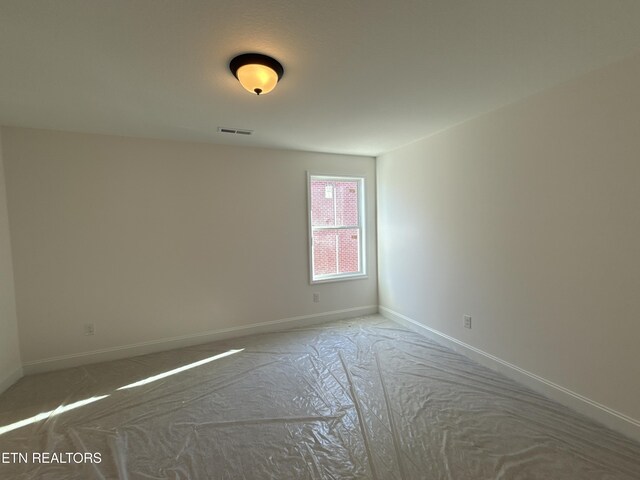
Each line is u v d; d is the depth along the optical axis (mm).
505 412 2117
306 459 1740
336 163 4090
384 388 2443
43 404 2322
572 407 2119
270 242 3764
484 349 2787
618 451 1742
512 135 2420
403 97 2271
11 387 2566
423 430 1952
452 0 1279
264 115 2594
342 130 3041
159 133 3039
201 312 3449
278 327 3830
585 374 2041
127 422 2092
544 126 2195
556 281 2184
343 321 4102
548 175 2191
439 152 3170
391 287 4105
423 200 3436
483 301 2768
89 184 2971
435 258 3309
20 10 1287
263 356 3080
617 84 1803
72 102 2256
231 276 3580
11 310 2676
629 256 1803
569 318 2117
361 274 4348
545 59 1775
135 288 3164
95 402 2336
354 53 1683
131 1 1248
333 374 2686
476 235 2799
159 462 1739
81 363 2963
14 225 2729
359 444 1843
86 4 1260
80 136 2936
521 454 1741
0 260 2574
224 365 2904
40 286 2824
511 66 1850
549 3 1304
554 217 2172
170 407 2252
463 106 2467
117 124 2748
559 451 1757
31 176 2775
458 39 1572
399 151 3793
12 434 1995
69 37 1492
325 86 2072
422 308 3553
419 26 1455
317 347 3264
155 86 2031
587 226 1988
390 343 3336
